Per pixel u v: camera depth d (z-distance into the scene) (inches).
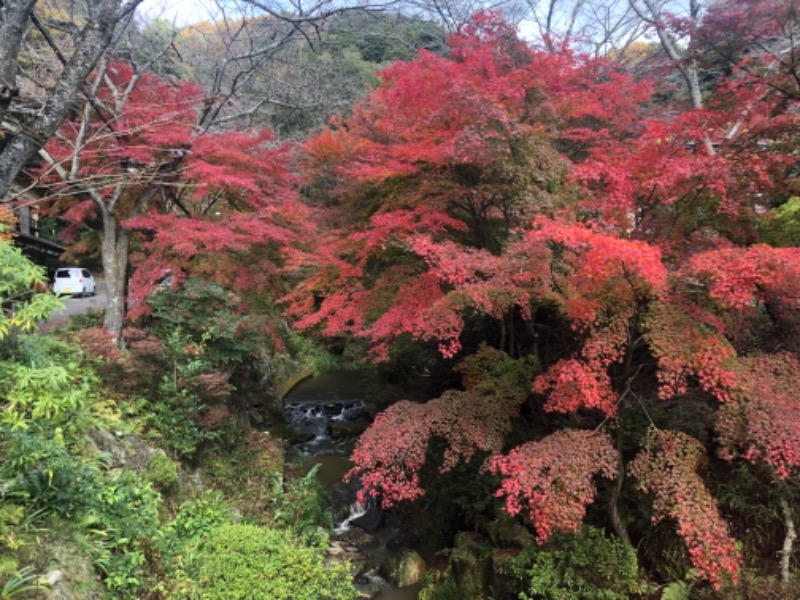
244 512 241.9
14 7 154.6
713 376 142.3
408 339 331.3
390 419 196.1
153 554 169.8
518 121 203.8
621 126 263.6
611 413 159.8
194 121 296.7
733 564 136.9
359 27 463.8
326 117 560.7
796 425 133.1
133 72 295.3
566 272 175.6
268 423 385.4
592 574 177.0
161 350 259.0
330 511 291.3
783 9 238.1
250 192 284.8
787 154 205.9
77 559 137.9
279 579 171.8
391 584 239.3
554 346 257.4
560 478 152.1
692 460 158.1
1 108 148.9
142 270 279.0
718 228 194.7
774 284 137.3
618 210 173.3
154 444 229.0
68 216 291.6
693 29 272.4
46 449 134.6
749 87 233.1
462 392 205.5
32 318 119.8
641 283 146.3
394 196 241.3
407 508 290.8
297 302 292.4
